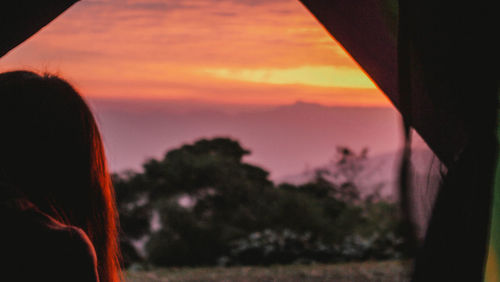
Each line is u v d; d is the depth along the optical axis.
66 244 1.12
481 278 2.05
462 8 2.18
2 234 1.12
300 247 10.83
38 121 1.25
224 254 12.09
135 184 15.96
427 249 2.07
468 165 2.12
